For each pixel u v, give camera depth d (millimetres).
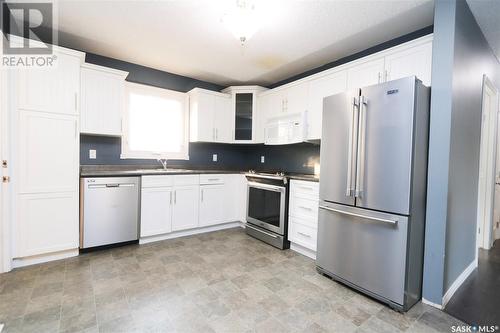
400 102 1744
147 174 2914
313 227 2602
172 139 3783
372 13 2129
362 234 1951
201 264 2430
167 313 1645
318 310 1731
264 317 1634
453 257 1972
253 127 3914
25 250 2240
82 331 1450
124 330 1472
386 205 1812
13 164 2166
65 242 2432
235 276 2201
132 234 2836
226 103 3965
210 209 3465
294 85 3264
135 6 2098
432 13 2113
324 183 2264
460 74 1875
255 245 3012
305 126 3066
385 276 1808
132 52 3027
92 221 2586
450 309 1779
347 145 2061
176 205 3148
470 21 2008
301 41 2652
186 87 3922
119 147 3305
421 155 1800
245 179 3584
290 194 2887
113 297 1812
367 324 1594
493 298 1931
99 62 3137
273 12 2121
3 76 2082
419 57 2037
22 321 1521
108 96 2861
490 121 2859
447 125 1747
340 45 2740
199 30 2479
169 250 2773
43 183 2307
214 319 1598
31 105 2230
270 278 2182
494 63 2768
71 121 2432
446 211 1763
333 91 2750
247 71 3615
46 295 1811
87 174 2541
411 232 1746
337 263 2133
